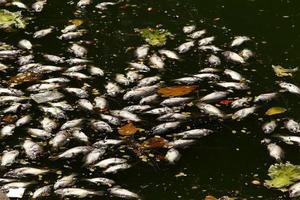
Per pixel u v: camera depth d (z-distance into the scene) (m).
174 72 8.95
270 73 8.98
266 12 10.85
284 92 8.52
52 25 10.26
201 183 6.93
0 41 9.73
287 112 8.11
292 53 9.55
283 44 9.82
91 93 8.46
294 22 10.50
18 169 7.03
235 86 8.57
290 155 7.38
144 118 7.95
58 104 8.16
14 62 9.16
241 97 8.41
